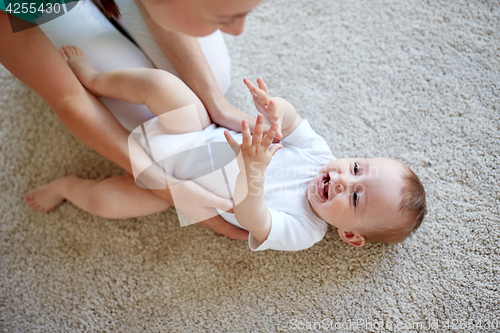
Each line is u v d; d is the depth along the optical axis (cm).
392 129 124
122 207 110
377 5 136
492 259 112
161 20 62
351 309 112
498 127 122
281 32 136
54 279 117
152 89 96
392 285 112
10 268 118
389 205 98
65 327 113
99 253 119
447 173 119
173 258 118
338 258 116
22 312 114
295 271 116
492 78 127
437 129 124
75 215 122
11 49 76
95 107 97
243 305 113
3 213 122
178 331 112
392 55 132
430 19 134
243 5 54
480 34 131
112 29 108
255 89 93
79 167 127
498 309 107
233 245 119
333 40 134
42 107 130
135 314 114
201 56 108
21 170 126
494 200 116
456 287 110
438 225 115
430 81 128
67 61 103
